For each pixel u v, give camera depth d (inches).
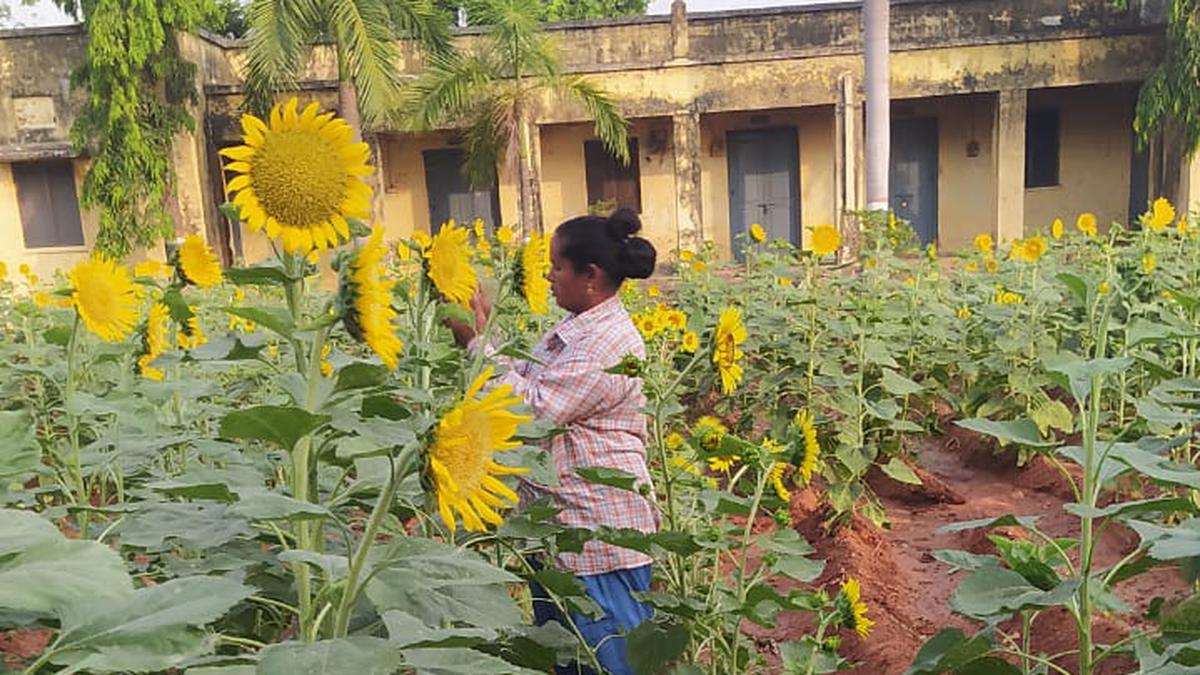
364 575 61.3
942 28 679.7
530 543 112.5
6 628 65.8
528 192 639.8
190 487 65.3
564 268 116.6
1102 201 724.0
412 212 749.9
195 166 650.2
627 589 113.0
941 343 265.7
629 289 312.3
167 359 98.4
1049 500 216.5
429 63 624.4
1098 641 132.0
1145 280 199.8
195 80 644.7
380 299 64.7
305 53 643.5
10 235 687.7
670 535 96.3
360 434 68.6
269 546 99.7
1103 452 86.3
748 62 673.6
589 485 112.9
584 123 733.9
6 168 682.2
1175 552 72.4
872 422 221.3
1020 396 236.7
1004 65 660.1
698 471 125.6
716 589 108.7
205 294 267.7
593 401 111.3
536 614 118.3
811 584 174.6
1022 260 311.3
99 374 150.1
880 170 481.4
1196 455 176.9
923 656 86.4
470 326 103.3
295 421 63.8
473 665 60.4
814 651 98.3
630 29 695.1
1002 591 80.0
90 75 610.9
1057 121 719.7
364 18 567.8
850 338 220.2
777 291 281.1
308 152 64.7
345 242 69.0
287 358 154.4
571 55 700.7
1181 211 630.5
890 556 191.3
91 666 49.1
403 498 87.4
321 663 52.1
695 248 690.8
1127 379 195.8
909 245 434.3
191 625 51.4
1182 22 607.2
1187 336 94.3
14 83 670.5
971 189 725.9
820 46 688.4
